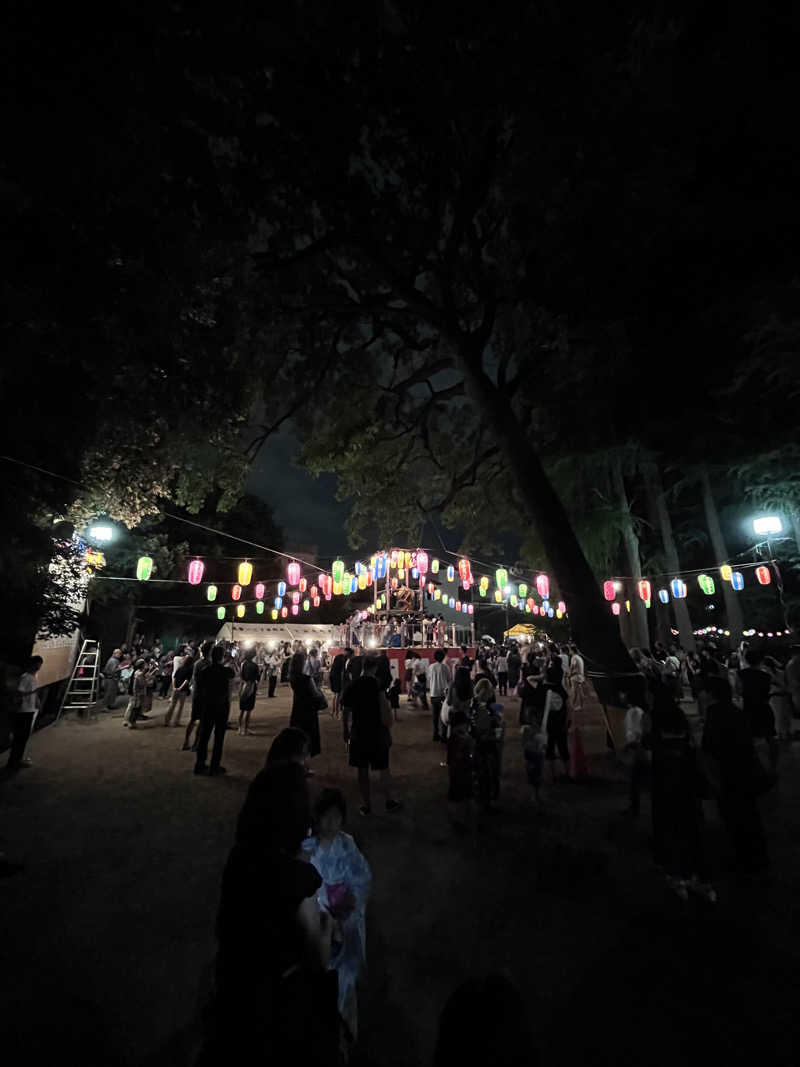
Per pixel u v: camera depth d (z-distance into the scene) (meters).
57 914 3.99
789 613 17.75
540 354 12.02
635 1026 2.74
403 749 10.23
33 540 8.27
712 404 14.98
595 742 10.35
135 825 5.96
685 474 17.67
